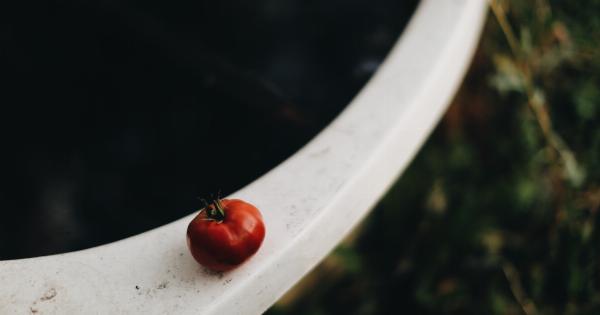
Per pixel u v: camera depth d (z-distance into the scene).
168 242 0.56
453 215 0.97
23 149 0.80
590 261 0.91
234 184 0.74
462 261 0.95
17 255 0.70
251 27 0.95
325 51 0.90
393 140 0.64
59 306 0.53
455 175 1.02
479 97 1.01
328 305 0.92
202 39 0.91
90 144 0.81
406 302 0.93
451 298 0.92
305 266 0.59
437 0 0.75
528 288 0.92
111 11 0.85
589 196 0.94
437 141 1.05
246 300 0.55
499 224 0.97
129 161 0.79
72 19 0.86
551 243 0.93
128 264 0.55
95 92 0.85
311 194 0.59
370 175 0.62
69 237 0.72
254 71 0.88
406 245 0.97
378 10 0.94
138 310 0.53
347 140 0.63
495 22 0.99
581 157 0.98
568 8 1.05
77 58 0.86
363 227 0.98
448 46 0.71
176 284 0.54
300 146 0.77
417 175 1.01
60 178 0.78
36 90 0.84
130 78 0.85
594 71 1.00
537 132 0.99
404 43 0.72
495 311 0.91
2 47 0.85
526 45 0.96
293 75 0.87
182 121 0.81
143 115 0.82
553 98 1.02
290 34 0.93
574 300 0.90
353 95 0.83
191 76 0.85
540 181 0.97
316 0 0.98
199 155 0.77
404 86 0.67
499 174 1.01
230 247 0.53
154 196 0.75
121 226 0.73
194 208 0.73
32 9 0.87
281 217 0.58
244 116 0.81
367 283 0.94
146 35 0.86
